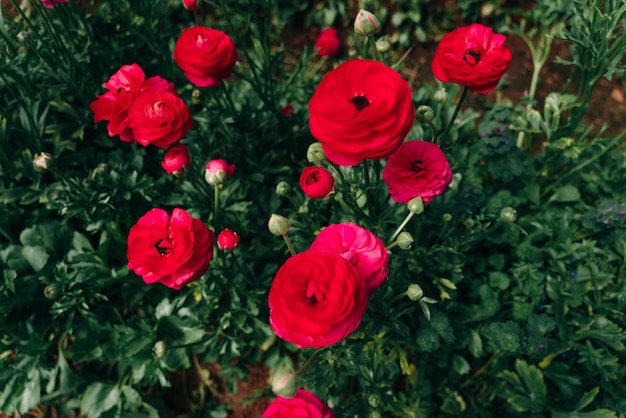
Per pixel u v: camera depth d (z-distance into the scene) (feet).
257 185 2.69
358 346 2.04
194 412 2.60
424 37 3.64
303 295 1.42
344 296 1.37
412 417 2.16
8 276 2.38
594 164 2.75
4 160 2.55
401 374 2.51
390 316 2.02
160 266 1.72
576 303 2.39
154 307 2.64
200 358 2.70
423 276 2.37
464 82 1.73
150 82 2.11
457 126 2.74
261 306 2.38
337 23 3.75
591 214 2.50
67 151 2.70
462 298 2.57
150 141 1.95
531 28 3.58
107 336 2.50
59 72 2.43
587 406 2.35
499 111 2.69
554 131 2.66
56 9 2.43
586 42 2.24
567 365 2.37
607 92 3.29
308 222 2.22
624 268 2.45
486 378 2.54
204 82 2.14
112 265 2.70
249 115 2.73
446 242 2.34
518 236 2.56
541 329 2.31
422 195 1.78
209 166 1.91
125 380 2.52
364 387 1.97
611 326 2.27
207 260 1.78
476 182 2.72
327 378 1.84
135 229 1.78
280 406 1.52
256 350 2.59
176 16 3.47
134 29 2.73
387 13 3.67
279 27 3.55
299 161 2.84
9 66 2.31
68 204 2.28
